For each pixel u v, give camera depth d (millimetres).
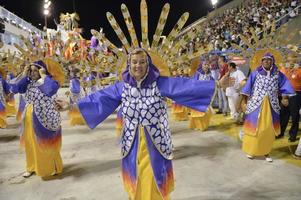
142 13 2809
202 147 5633
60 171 4480
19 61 5184
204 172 4383
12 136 7121
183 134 6727
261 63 4730
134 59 2578
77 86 7410
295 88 5465
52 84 4102
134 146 2688
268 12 14125
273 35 5207
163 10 2750
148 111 2643
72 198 3713
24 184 4172
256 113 4645
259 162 4715
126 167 2752
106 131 7363
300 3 12602
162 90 2689
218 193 3709
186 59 2896
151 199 2627
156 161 2650
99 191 3883
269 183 3943
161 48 2879
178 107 8297
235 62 7719
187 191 3779
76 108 2934
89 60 3150
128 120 2715
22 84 4141
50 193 3877
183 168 4574
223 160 4863
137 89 2666
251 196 3611
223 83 2729
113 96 2867
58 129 4316
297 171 4312
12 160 5277
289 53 4977
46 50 4621
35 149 4160
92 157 5285
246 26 14062
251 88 4754
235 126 7324
